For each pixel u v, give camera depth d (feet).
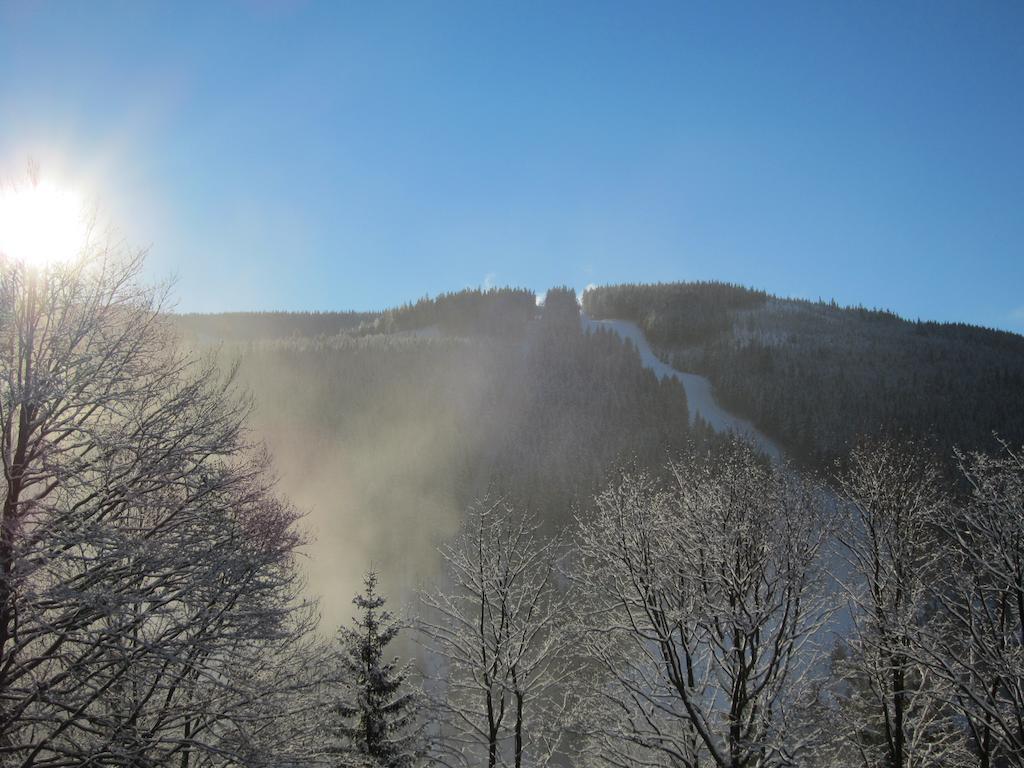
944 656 39.63
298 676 34.78
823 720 41.70
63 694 25.96
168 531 29.94
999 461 41.52
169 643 27.32
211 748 27.61
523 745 53.42
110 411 30.32
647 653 46.55
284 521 36.76
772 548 42.78
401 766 46.14
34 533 25.94
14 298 28.12
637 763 43.21
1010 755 41.04
